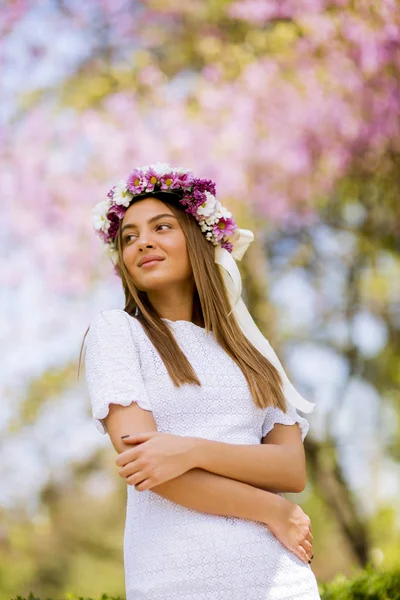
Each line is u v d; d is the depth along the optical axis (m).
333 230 9.23
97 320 2.41
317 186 8.36
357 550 8.16
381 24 7.57
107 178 8.12
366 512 9.45
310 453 8.37
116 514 12.01
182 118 7.97
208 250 2.60
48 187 8.17
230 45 7.90
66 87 8.41
